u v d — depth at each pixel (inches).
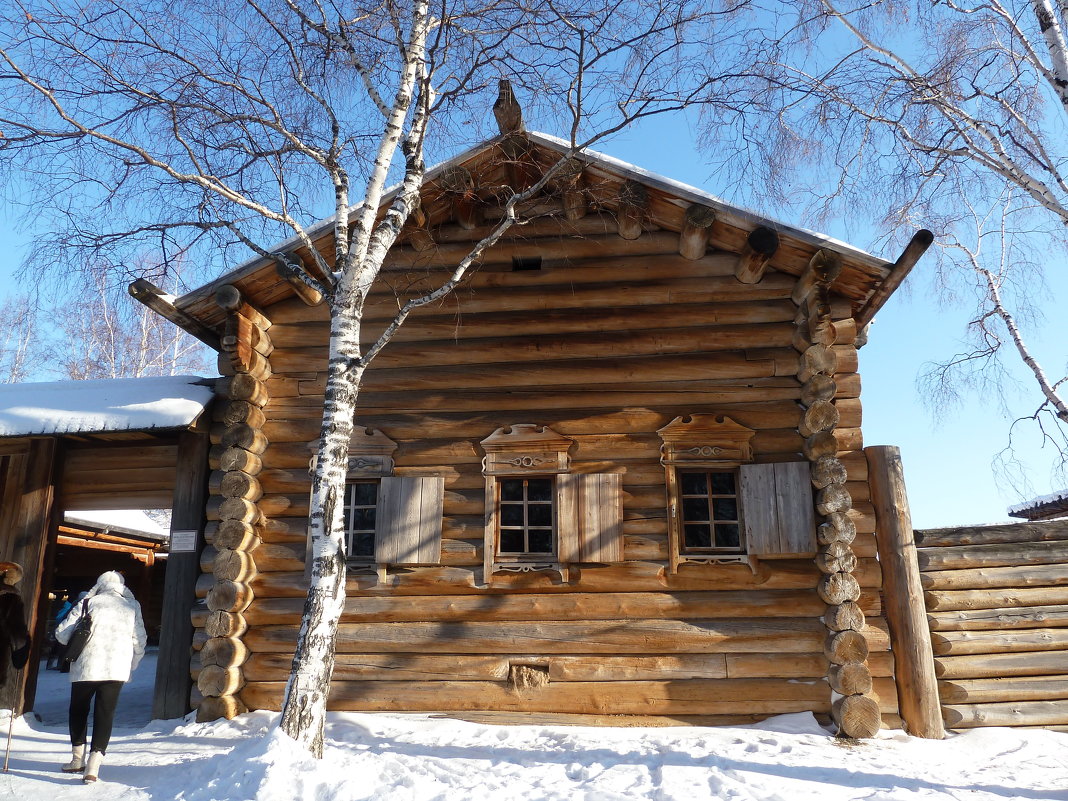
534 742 237.8
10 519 311.0
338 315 224.5
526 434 285.0
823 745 231.8
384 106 245.8
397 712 266.2
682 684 259.4
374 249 234.4
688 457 276.5
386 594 278.1
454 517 284.5
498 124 278.2
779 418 278.4
